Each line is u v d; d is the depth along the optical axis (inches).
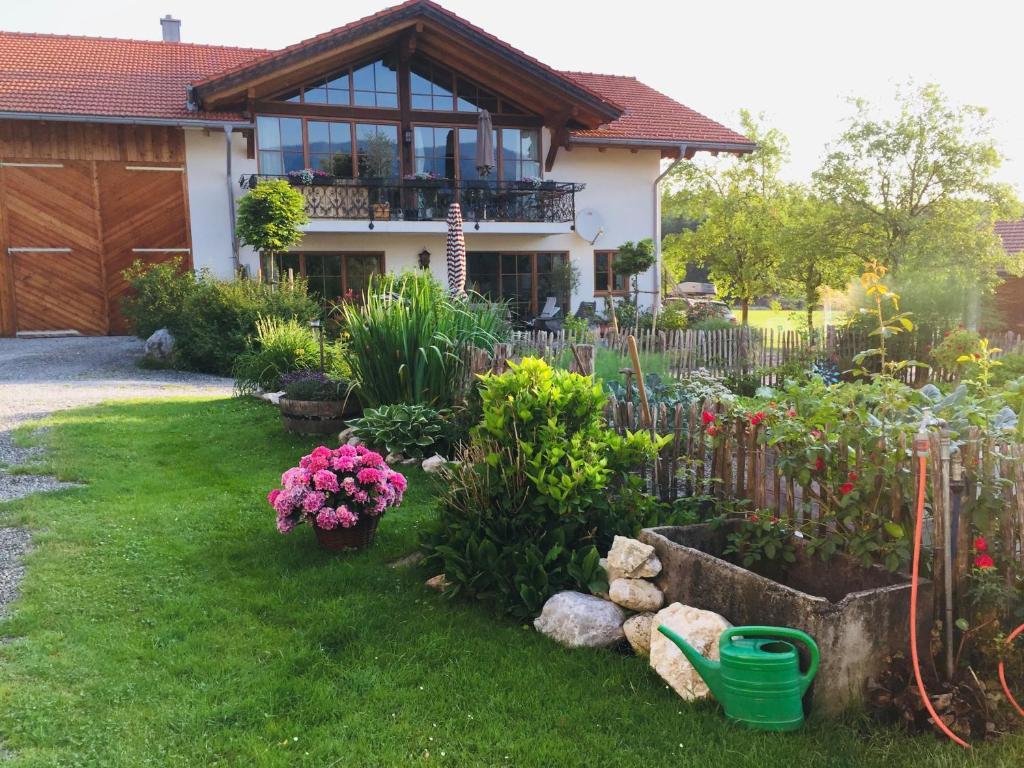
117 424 368.2
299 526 232.8
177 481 281.7
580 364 284.5
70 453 311.1
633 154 884.0
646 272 895.1
